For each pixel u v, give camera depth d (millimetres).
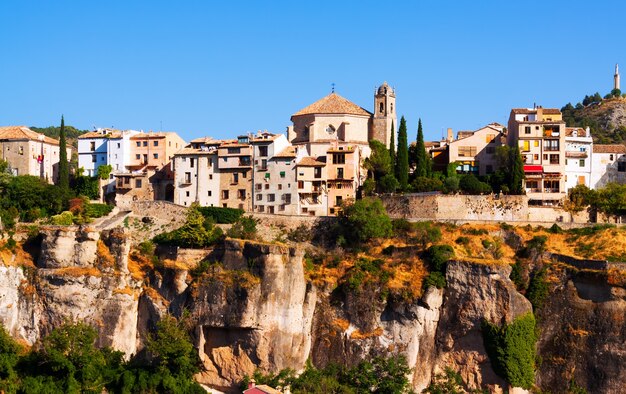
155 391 127938
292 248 138250
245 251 138750
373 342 135625
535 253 142125
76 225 151125
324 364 137625
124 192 177125
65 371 128375
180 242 146375
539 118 175625
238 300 134875
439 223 151375
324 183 166500
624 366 127312
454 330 136000
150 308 141125
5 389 122688
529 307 134250
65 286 141500
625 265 131375
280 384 129125
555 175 169375
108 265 143125
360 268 140625
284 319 135750
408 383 129875
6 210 155875
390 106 185500
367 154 178625
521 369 131625
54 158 190500
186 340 134500
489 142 178625
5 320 141125
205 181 170375
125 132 183875
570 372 131000
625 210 156250
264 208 166500
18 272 144000
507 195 157000
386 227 148625
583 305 132625
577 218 158375
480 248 145375
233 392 135125
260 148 168000
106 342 139375
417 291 136500
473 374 134250
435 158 185375
